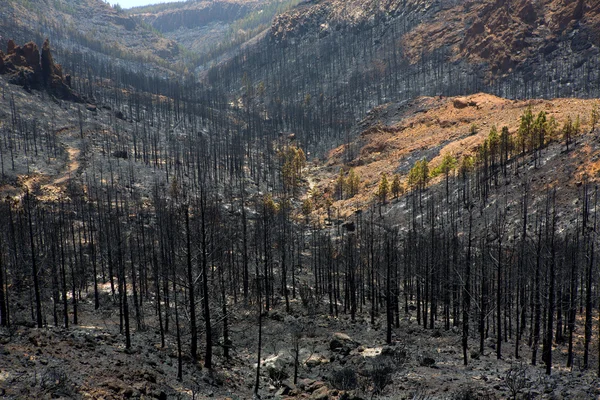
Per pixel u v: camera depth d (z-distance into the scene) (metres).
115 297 59.62
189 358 34.81
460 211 117.12
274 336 47.97
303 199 180.88
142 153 197.00
